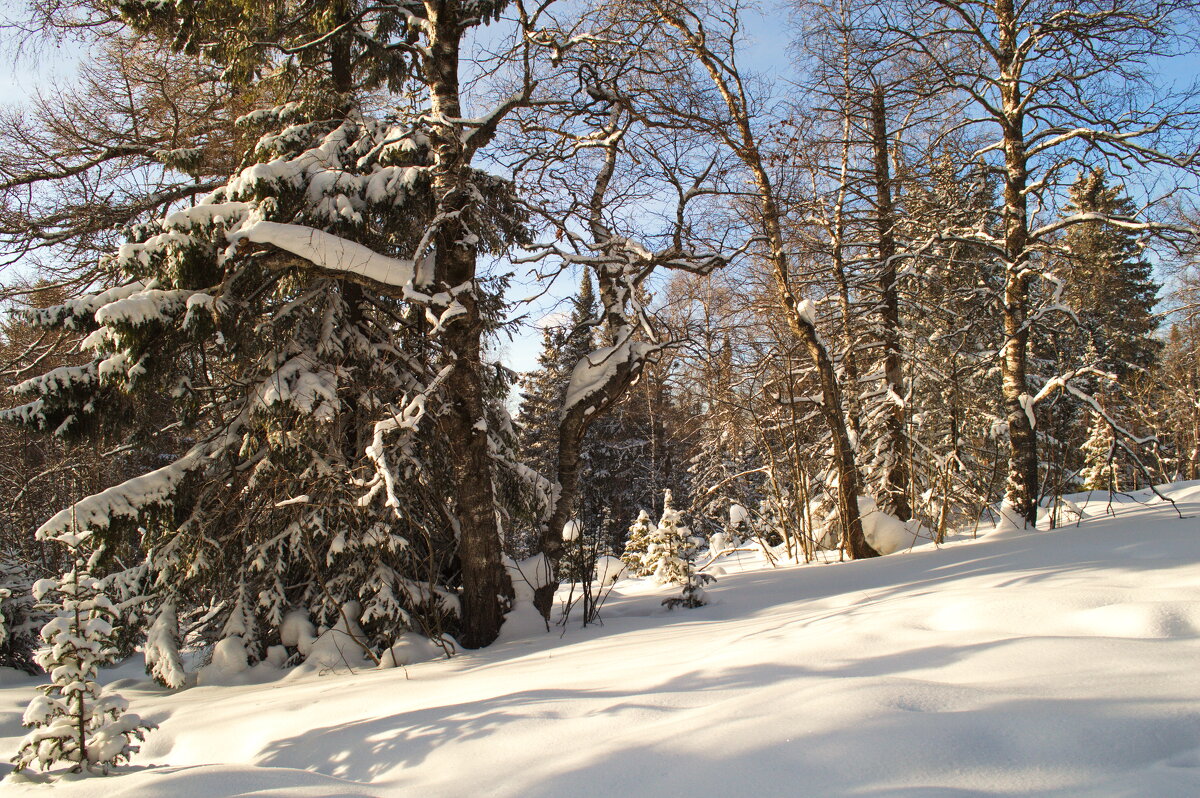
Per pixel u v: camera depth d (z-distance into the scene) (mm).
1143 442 10594
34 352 12789
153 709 6211
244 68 9359
